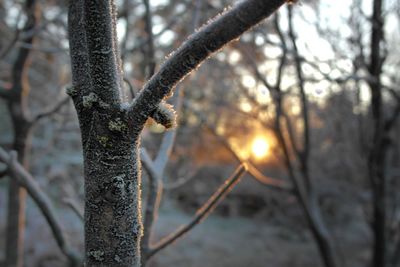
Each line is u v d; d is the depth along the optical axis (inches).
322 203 354.6
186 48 33.4
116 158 36.8
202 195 403.5
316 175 296.7
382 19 183.0
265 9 30.4
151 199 66.6
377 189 213.3
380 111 199.2
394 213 245.0
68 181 284.0
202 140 291.3
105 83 35.7
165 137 72.0
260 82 204.1
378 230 216.2
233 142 276.8
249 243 388.5
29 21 139.1
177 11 161.3
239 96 219.9
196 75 223.6
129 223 37.9
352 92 224.8
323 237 214.1
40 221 328.8
